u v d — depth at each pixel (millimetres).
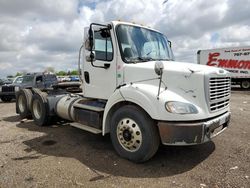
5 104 14617
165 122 4059
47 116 7367
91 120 5480
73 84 7957
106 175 4062
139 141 4375
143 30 5625
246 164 4371
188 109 4047
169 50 6133
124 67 4984
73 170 4254
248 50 23734
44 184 3746
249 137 6020
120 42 5086
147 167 4355
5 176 4008
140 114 4324
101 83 5488
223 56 25156
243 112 9789
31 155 4988
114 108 4930
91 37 5191
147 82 4633
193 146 5391
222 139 5867
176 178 3922
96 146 5543
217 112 4527
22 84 15711
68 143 5789
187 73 4262
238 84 25516
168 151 5113
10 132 6879
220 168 4242
